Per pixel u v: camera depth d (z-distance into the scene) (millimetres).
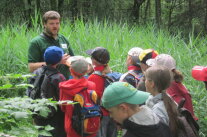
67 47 4277
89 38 6988
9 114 1812
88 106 3240
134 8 15586
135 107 2070
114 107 2061
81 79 3232
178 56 6227
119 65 5906
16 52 6422
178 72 3270
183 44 7332
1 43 6609
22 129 1805
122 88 2066
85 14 13672
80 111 3205
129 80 3615
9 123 1812
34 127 1860
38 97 3410
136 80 3623
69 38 6984
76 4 14086
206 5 14609
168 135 2102
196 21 14734
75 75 3240
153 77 2357
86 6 13961
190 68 5957
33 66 4008
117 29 7957
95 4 13750
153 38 7527
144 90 3182
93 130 3279
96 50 3670
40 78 3404
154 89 2369
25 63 6215
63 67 4137
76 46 6688
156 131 2025
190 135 2170
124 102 2043
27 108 1882
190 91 5227
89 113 3223
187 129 2186
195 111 4793
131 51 3750
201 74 3133
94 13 13594
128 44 6961
